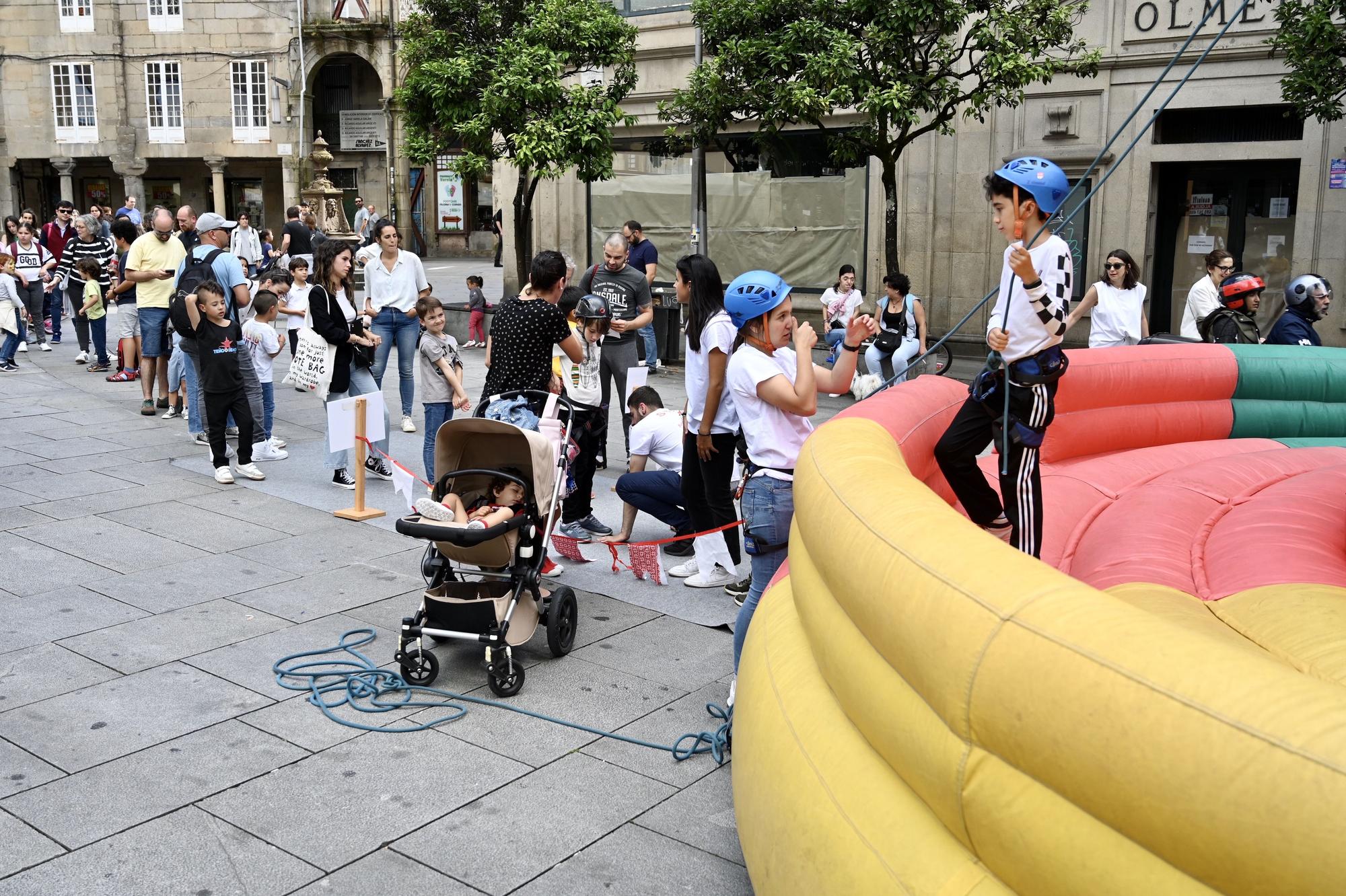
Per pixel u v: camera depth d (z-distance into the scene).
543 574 6.65
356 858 3.68
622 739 4.61
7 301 14.07
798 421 4.74
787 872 2.91
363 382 8.88
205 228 9.84
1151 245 14.23
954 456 4.76
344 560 6.86
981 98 11.73
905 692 2.59
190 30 38.34
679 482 7.09
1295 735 1.69
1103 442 7.66
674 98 14.61
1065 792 2.04
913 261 15.36
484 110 14.28
